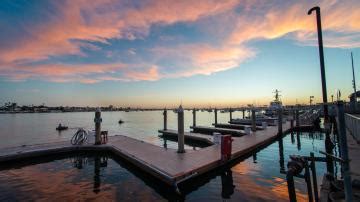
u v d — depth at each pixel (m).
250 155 13.71
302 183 8.20
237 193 7.70
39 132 31.84
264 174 9.86
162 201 7.25
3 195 7.55
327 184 6.12
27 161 12.20
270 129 24.66
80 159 13.11
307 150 15.62
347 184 3.54
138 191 8.06
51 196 7.49
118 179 9.41
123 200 7.25
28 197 7.38
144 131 32.47
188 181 8.59
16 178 9.45
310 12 8.82
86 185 8.64
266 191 7.75
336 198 4.78
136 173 10.18
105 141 15.57
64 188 8.27
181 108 11.93
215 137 14.30
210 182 9.05
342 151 3.60
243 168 10.90
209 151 12.10
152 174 8.80
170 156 10.94
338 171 8.44
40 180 9.22
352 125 14.61
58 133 30.58
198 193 7.90
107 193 7.81
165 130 25.53
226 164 10.90
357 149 10.49
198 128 28.14
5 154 11.67
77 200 7.17
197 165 9.23
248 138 17.56
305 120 35.00
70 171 10.62
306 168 5.30
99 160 12.86
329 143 8.04
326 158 5.57
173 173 8.18
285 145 17.64
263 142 16.31
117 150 12.72
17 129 36.44
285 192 7.61
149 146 13.78
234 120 38.03
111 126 42.75
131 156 10.95
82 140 14.98
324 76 8.26
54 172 10.43
